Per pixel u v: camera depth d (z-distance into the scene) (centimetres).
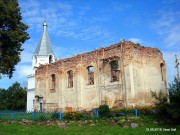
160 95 2008
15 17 2483
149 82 2795
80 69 3156
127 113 2055
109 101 2756
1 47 2459
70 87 3262
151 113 1934
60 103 3341
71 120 2047
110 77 2805
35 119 2184
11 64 2506
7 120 2262
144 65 2805
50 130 1659
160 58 3041
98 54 2986
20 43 2562
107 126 1691
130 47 2691
